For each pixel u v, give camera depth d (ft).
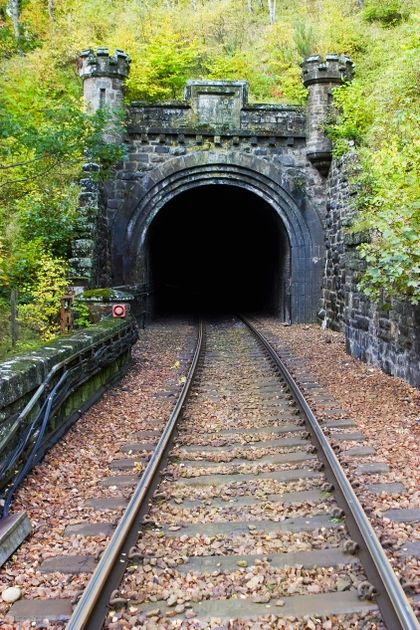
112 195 63.10
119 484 18.83
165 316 83.51
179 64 79.71
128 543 14.29
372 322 37.81
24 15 86.74
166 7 109.09
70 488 18.71
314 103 62.28
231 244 109.60
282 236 69.46
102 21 90.68
